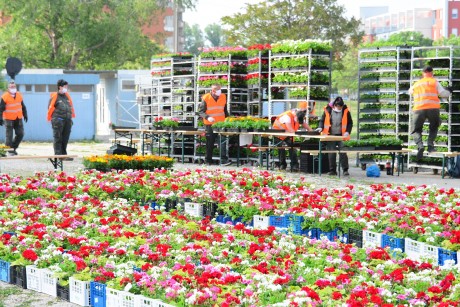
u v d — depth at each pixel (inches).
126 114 1930.4
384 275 348.8
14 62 1142.3
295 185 708.0
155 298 331.0
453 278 339.3
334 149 900.0
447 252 429.7
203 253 399.5
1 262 407.8
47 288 379.9
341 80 3393.2
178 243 433.1
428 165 952.9
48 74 1756.9
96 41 2471.7
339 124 901.2
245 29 2066.9
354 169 1012.5
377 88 1025.5
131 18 2546.8
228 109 1122.7
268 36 2059.5
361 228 486.0
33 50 2518.5
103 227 471.2
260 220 536.7
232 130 1002.1
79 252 398.3
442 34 5000.0
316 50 999.6
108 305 343.6
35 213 530.6
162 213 546.0
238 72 1124.5
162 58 1230.9
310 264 391.2
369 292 319.3
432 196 621.9
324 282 336.5
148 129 1141.7
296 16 2057.1
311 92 1003.3
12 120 1127.0
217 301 315.3
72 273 375.9
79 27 2399.1
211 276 348.2
